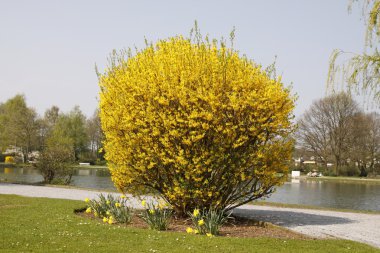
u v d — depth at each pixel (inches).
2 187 900.0
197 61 437.4
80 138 2800.2
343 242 361.4
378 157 2281.0
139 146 444.5
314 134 2215.8
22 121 2304.4
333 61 370.6
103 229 381.1
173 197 448.8
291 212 613.3
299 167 2412.6
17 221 414.6
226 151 440.1
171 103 433.7
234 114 431.8
